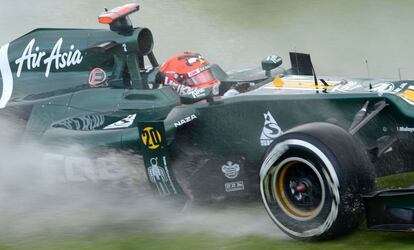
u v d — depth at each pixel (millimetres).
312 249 17703
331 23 42188
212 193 21656
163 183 21266
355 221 17750
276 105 20906
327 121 20062
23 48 25891
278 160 18375
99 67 24547
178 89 23469
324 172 17500
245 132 21500
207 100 21828
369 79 22031
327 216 17625
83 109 23922
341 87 21156
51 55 25312
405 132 19703
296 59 24703
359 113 19516
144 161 21297
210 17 45125
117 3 49281
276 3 47406
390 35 39031
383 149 19406
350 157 17547
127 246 18938
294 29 41406
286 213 18500
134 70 24016
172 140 21438
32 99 25078
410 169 20438
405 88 20438
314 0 47594
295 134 18000
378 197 17422
